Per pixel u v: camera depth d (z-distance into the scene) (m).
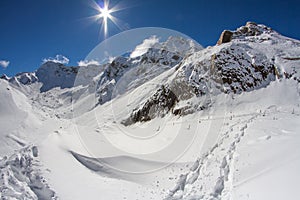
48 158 10.56
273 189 5.58
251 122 13.96
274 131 10.66
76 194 8.41
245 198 5.88
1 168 8.80
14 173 8.77
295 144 7.93
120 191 8.84
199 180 8.73
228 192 6.99
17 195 7.62
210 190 7.62
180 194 8.34
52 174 9.45
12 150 13.82
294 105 18.97
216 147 11.59
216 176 8.30
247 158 8.23
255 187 6.12
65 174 9.70
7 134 15.59
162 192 8.78
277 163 6.92
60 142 12.57
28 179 8.77
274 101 20.34
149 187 9.28
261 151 8.38
